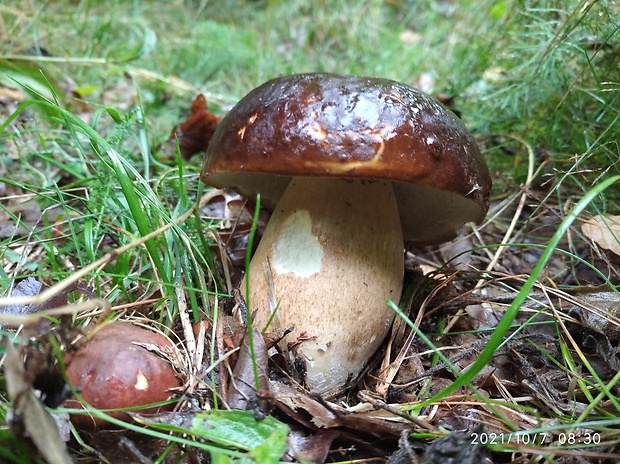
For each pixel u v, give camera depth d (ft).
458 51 1.37
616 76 0.75
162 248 0.63
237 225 0.77
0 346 0.45
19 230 0.76
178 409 0.43
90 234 0.60
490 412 0.48
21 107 0.57
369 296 0.55
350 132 0.46
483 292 0.72
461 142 0.52
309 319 0.53
